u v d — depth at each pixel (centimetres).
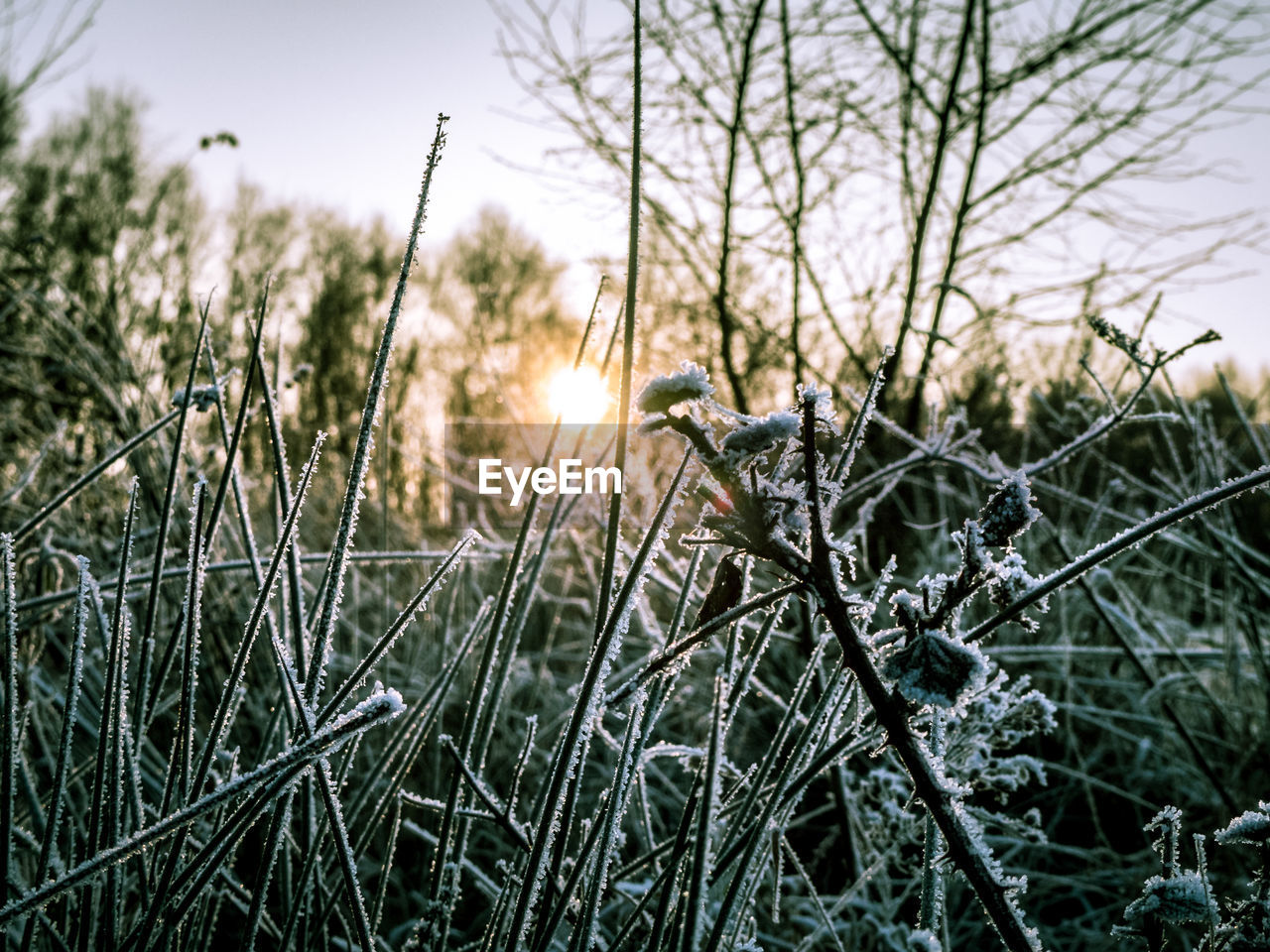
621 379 32
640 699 36
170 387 105
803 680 38
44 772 66
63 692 75
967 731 48
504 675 47
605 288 41
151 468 95
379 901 44
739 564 32
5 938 28
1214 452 88
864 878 46
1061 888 92
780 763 43
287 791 37
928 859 35
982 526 28
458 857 43
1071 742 87
